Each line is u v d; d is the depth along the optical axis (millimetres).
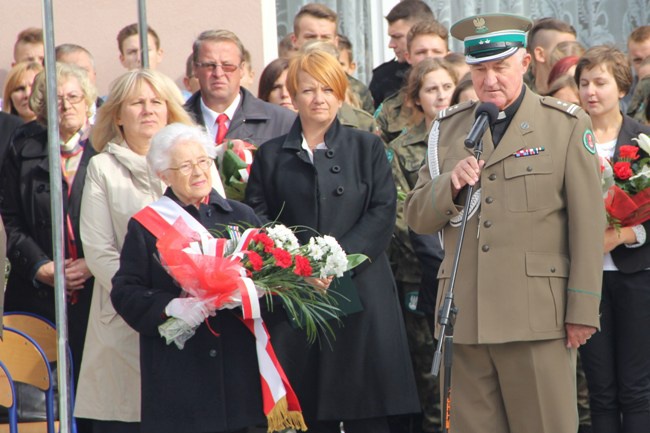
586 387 18047
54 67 13195
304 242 15172
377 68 22422
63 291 13125
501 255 13266
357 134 15719
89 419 15102
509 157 13383
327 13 21234
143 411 12914
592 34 24359
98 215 14328
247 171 16078
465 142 12250
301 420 13109
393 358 15227
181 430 12711
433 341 17781
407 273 17578
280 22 23844
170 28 22328
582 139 13336
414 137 17891
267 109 18156
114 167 14469
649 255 15656
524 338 13078
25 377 14891
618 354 15906
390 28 22062
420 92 17875
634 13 24203
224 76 17750
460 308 13445
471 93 16922
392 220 15430
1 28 22312
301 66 15516
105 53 22219
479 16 13422
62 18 22047
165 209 13242
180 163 13148
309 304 13695
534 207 13266
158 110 14664
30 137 16562
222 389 12805
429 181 13789
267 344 13016
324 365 15062
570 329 13156
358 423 15266
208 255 12711
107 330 14141
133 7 22281
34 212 16297
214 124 17844
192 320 12547
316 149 15523
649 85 19078
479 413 13547
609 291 15859
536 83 21516
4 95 19703
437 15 24219
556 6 24453
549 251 13305
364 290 15172
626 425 15844
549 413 13242
